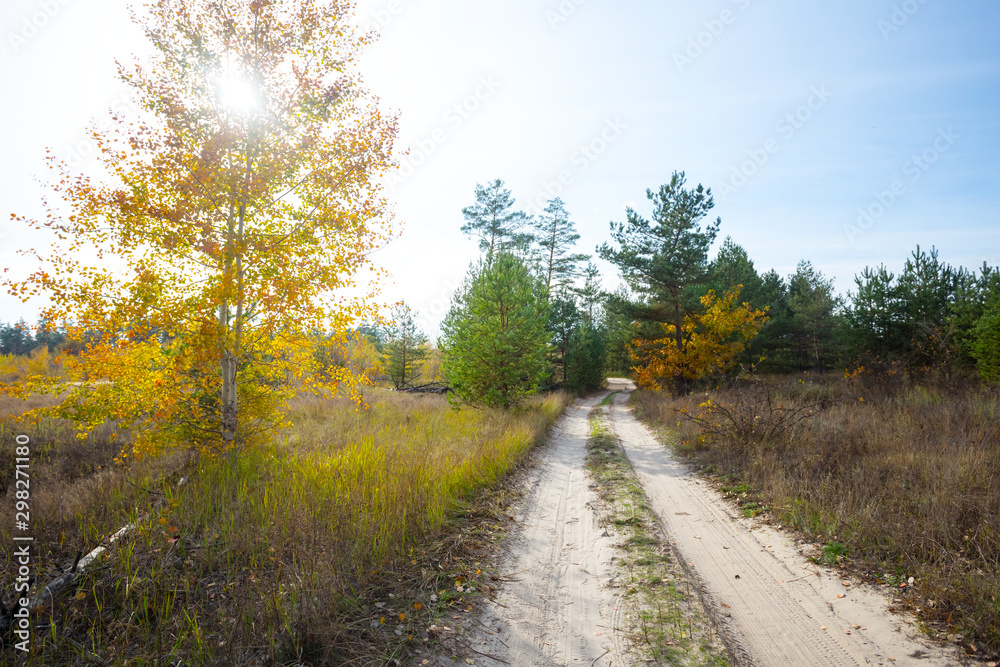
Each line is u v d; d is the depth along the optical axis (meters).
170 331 7.03
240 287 7.17
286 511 5.61
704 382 24.84
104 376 6.91
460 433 12.03
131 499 6.34
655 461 10.78
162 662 3.39
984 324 15.33
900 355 19.58
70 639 3.57
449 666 3.51
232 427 7.66
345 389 8.40
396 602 4.34
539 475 9.76
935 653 3.54
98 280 6.61
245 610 3.89
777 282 38.31
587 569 5.23
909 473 7.01
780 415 10.53
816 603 4.38
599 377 40.91
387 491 6.48
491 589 4.74
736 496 7.65
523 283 18.45
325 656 3.46
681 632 3.92
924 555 4.80
